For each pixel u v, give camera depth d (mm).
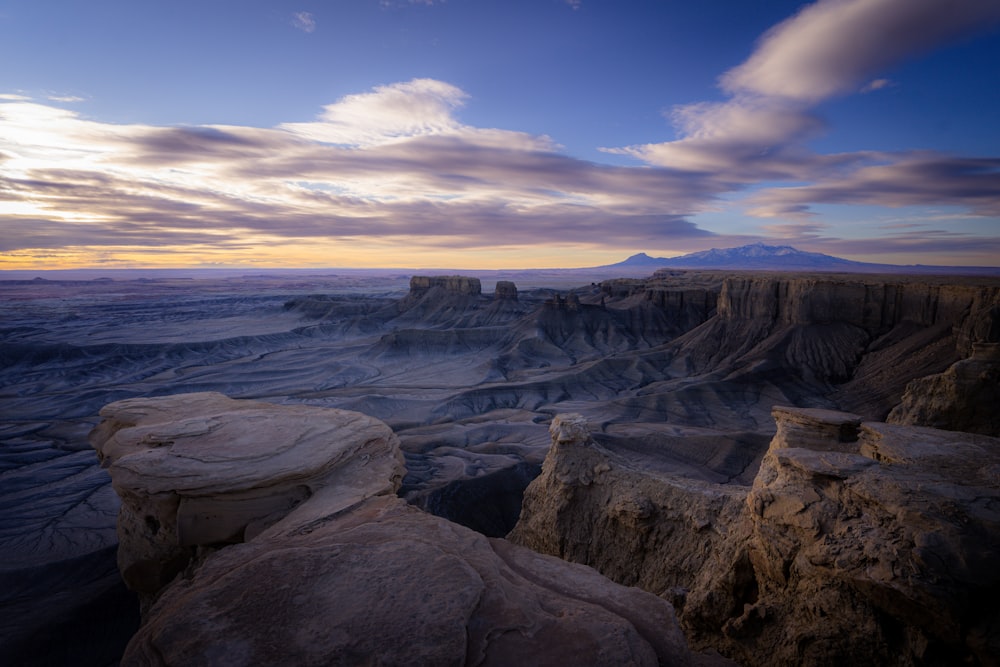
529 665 5520
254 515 14227
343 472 15734
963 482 10211
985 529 8586
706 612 13734
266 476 14273
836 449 18922
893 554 8891
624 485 21547
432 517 10289
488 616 6355
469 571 7305
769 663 10742
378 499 13492
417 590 6746
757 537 11867
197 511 14016
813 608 10078
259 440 16375
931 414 27547
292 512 13172
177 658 5480
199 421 18094
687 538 18703
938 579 8234
